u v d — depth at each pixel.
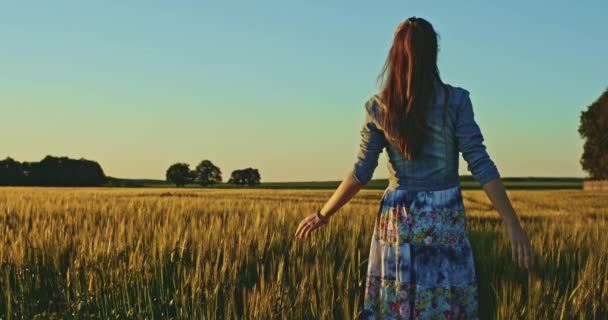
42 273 5.71
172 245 6.00
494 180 2.68
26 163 94.50
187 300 4.66
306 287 4.64
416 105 2.72
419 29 2.75
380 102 2.84
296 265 5.77
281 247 6.70
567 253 6.36
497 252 6.21
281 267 4.89
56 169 95.38
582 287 4.72
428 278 2.72
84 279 5.41
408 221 2.78
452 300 2.72
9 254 5.98
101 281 5.11
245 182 110.44
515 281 5.09
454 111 2.74
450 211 2.77
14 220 9.20
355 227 7.65
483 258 5.94
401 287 2.75
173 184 122.50
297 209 11.48
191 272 5.07
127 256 5.93
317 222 3.02
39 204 13.34
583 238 7.72
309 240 6.62
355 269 5.72
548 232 8.10
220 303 4.78
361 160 2.89
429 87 2.73
